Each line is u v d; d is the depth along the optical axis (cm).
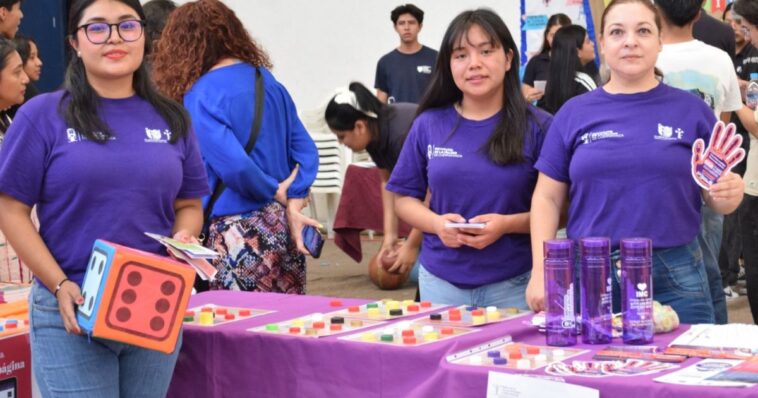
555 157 285
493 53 304
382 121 395
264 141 378
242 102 372
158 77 375
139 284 234
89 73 248
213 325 295
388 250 405
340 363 263
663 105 272
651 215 270
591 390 210
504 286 314
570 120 281
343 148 898
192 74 374
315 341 268
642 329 246
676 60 378
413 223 324
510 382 220
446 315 294
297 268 392
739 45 598
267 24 966
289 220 387
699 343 244
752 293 428
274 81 390
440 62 317
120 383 254
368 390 259
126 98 254
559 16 623
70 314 239
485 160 309
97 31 243
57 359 246
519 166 308
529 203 313
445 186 314
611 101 276
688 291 274
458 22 307
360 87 396
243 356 282
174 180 256
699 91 377
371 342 262
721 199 257
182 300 239
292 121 396
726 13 634
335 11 944
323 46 952
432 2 907
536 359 234
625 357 231
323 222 950
